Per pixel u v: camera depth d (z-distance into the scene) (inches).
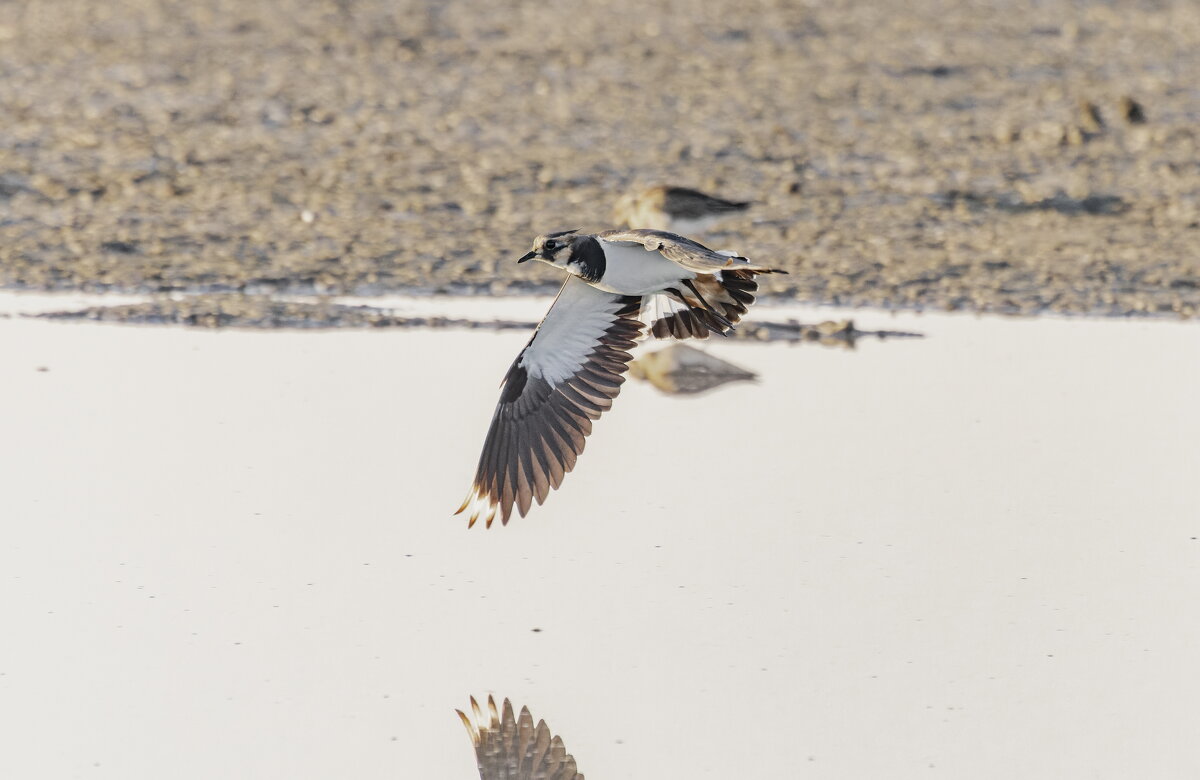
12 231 584.7
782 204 647.8
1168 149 736.3
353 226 608.7
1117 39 960.3
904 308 535.5
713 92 820.6
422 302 533.0
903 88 839.7
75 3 973.8
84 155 683.4
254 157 693.9
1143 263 585.6
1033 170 701.3
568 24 962.7
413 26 943.7
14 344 482.9
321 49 888.9
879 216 635.5
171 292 534.3
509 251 587.8
